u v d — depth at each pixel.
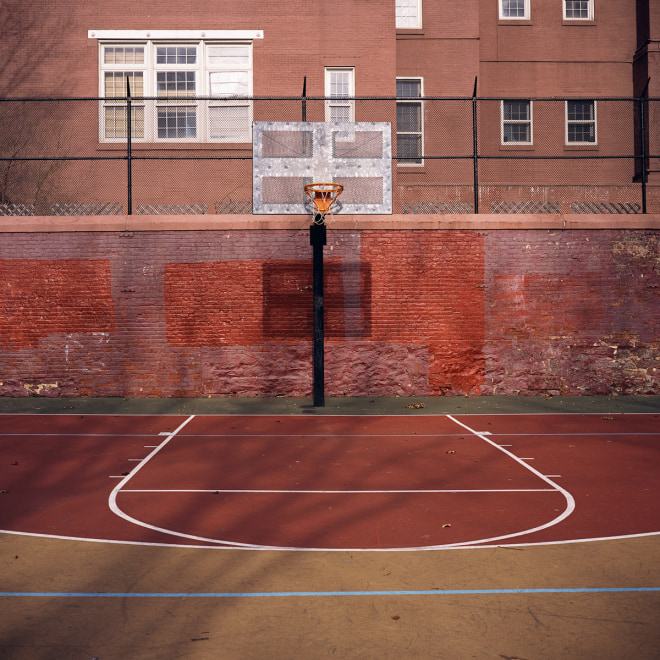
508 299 16.17
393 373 16.06
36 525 6.67
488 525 6.68
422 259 16.08
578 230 16.23
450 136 21.98
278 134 14.58
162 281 15.91
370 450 10.41
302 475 8.83
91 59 19.72
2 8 19.59
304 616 4.58
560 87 23.80
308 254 16.02
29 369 15.89
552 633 4.33
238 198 19.27
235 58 20.12
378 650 4.11
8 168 18.67
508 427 12.41
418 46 22.56
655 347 16.30
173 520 6.86
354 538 6.27
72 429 12.20
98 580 5.22
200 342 15.95
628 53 24.03
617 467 9.25
